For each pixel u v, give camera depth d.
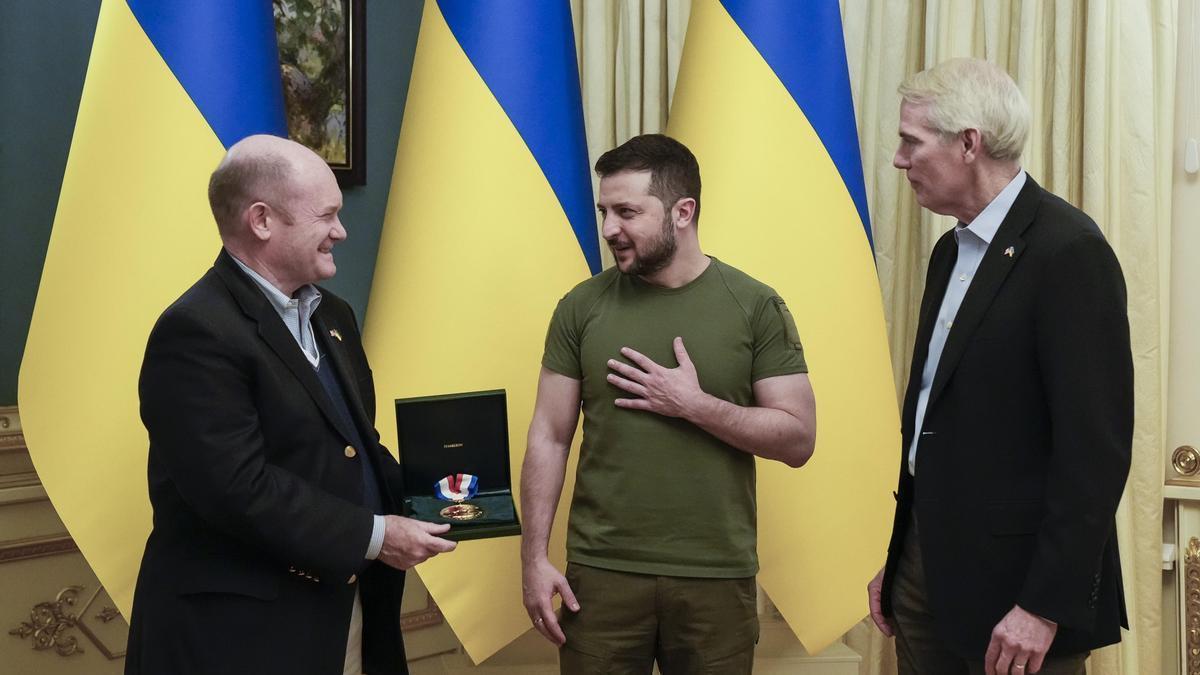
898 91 1.96
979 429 1.83
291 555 1.69
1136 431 2.89
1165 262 2.92
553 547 2.50
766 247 2.50
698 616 2.02
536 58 2.54
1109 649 2.92
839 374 2.51
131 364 2.16
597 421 2.07
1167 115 2.90
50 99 2.67
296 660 1.74
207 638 1.70
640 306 2.07
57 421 2.15
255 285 1.76
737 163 2.53
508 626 2.47
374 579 1.97
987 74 1.85
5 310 2.62
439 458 2.02
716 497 2.03
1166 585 3.02
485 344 2.44
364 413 1.92
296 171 1.75
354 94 3.14
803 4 2.60
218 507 1.64
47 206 2.68
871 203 3.17
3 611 2.60
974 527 1.83
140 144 2.21
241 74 2.30
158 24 2.25
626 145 2.03
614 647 2.04
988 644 1.82
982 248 1.90
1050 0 2.97
